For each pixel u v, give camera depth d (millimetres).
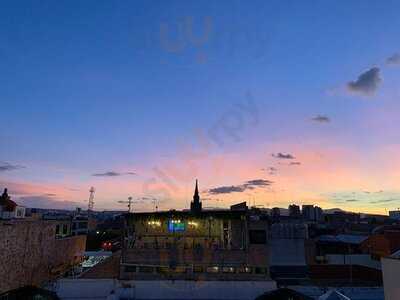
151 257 32719
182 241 33844
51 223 42906
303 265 40906
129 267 32719
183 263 32375
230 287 31000
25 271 34875
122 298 30812
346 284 36562
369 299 30266
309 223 67125
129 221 34250
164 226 34312
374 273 39219
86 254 53375
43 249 40000
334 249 46594
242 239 33156
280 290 23812
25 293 24422
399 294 16141
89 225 96750
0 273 29781
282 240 42031
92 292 31391
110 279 31891
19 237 33781
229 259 32188
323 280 39312
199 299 30859
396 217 91250
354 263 42281
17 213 52938
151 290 31328
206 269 32125
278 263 41188
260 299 23359
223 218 33906
